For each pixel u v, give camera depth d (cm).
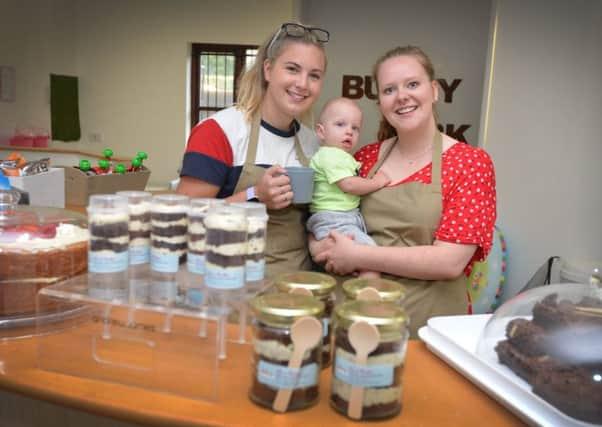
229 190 172
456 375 110
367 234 178
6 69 638
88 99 716
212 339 94
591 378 87
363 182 171
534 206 271
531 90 264
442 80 383
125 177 294
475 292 275
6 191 144
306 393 92
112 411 93
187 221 115
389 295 105
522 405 93
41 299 105
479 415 94
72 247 126
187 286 109
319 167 175
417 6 379
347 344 89
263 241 114
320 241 172
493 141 275
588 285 116
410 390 102
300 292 104
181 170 167
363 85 391
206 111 693
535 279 263
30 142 648
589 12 246
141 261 117
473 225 157
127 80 698
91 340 102
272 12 652
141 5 678
